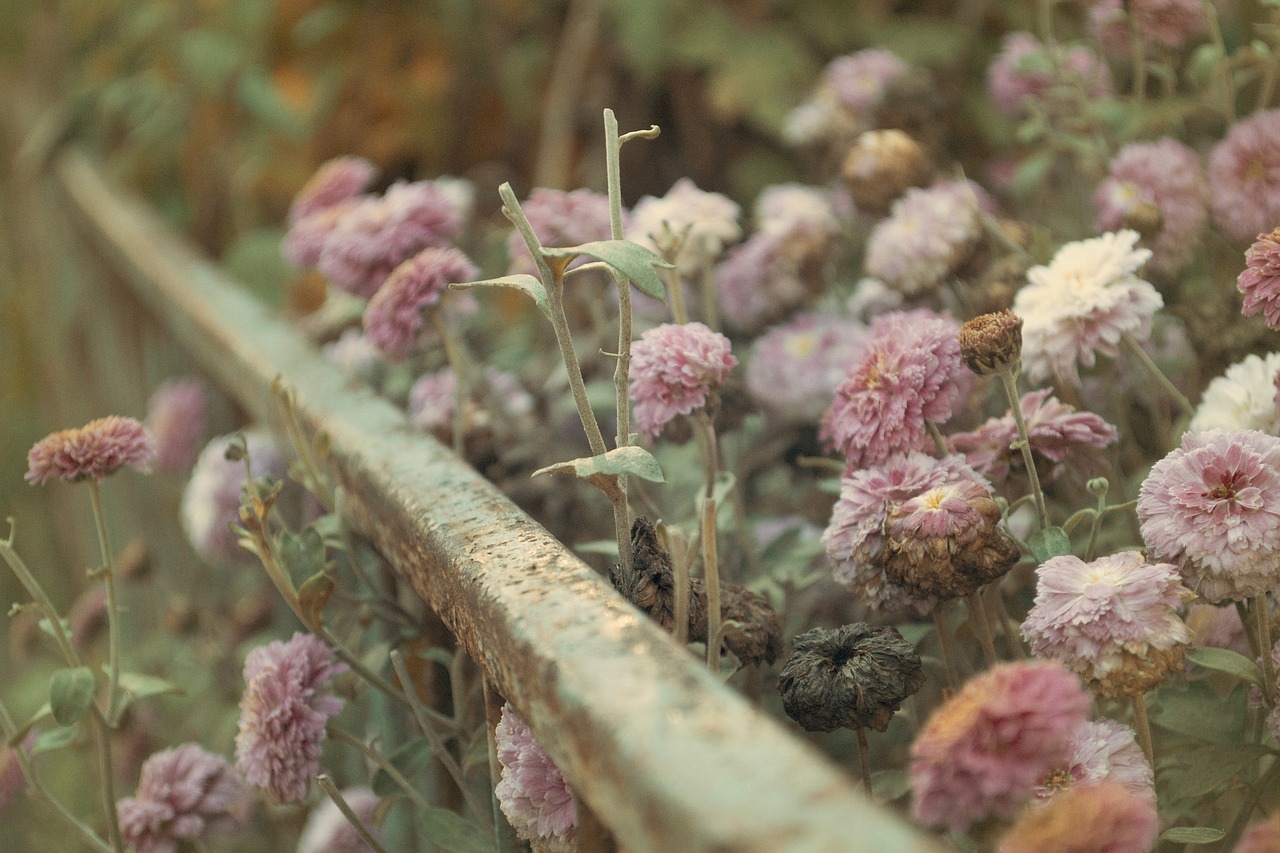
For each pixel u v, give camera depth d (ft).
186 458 6.11
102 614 5.50
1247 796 3.81
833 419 4.06
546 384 5.01
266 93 7.61
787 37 7.48
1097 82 4.98
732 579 4.38
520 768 3.68
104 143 9.61
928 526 3.75
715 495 4.12
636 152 7.82
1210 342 4.29
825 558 4.42
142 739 5.18
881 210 4.83
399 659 4.00
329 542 4.31
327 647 4.16
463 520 3.85
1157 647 3.61
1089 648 3.62
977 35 7.25
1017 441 3.91
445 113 8.05
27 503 10.59
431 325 4.67
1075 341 4.06
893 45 7.18
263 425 4.94
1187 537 3.67
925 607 3.86
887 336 4.04
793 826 3.15
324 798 4.64
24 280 11.25
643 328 5.05
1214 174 4.39
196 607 5.64
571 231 4.63
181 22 8.54
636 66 7.38
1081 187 5.13
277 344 5.00
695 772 3.23
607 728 3.32
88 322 9.03
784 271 4.95
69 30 10.14
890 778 3.89
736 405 4.45
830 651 3.76
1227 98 4.61
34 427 10.95
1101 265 4.06
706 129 7.75
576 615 3.51
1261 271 3.85
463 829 3.96
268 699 4.10
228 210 8.57
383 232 4.66
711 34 7.41
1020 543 3.93
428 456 4.13
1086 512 3.88
